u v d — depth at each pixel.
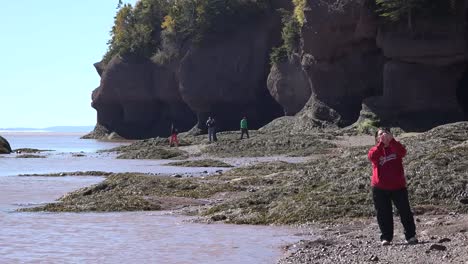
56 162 42.53
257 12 82.81
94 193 20.84
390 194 11.13
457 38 48.38
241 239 12.52
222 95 81.44
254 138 47.59
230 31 82.69
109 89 93.94
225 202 17.12
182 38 87.31
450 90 49.59
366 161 18.36
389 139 11.15
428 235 11.77
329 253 10.59
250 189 20.94
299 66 67.44
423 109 49.41
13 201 20.12
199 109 82.88
